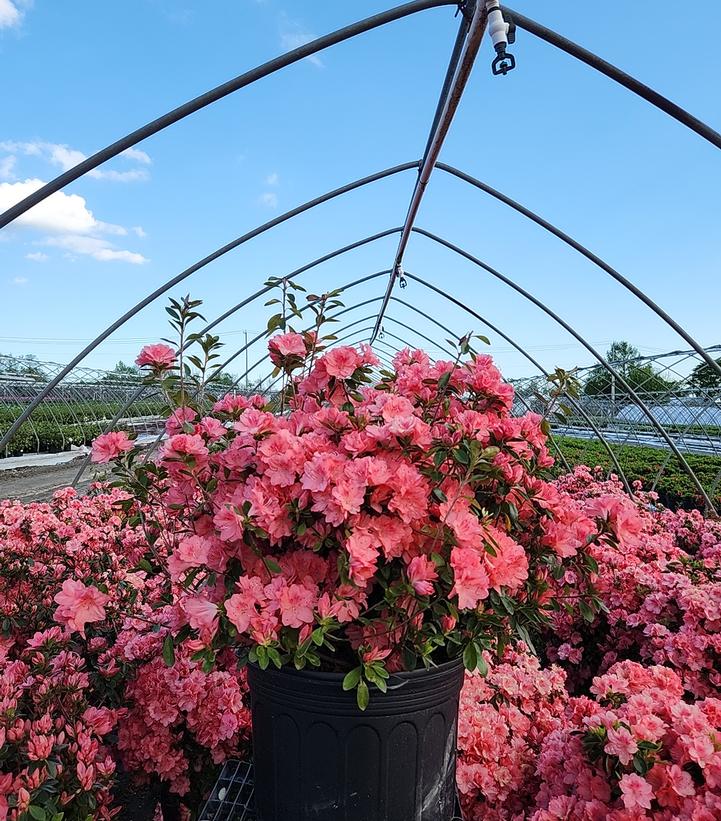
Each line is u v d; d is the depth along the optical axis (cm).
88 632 237
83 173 228
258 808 153
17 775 159
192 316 182
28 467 1602
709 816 127
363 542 126
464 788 180
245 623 126
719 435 1470
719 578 300
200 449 150
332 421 154
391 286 825
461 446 141
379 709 137
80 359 366
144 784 216
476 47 227
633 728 142
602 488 552
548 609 166
